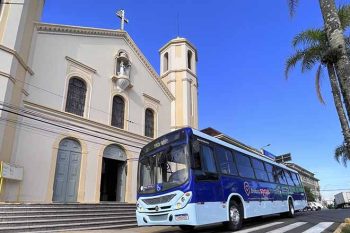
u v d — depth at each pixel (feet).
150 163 34.76
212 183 32.83
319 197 313.73
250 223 44.83
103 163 66.08
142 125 77.00
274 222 45.91
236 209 35.94
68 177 57.16
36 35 57.67
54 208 42.86
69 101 61.41
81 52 66.23
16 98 49.98
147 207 32.12
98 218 45.75
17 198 47.67
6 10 51.42
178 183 30.55
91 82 66.54
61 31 62.95
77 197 57.47
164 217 30.48
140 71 80.64
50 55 59.47
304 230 35.63
